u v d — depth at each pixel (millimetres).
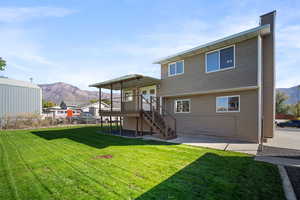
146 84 12867
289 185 3355
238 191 3129
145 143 7965
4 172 4258
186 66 10625
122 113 11211
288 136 10453
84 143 8078
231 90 8656
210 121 9750
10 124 16297
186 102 11070
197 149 6555
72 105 43375
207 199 2865
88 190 3252
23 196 3084
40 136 10625
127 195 3029
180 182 3533
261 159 5117
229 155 5609
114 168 4438
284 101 32656
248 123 8203
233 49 8500
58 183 3588
